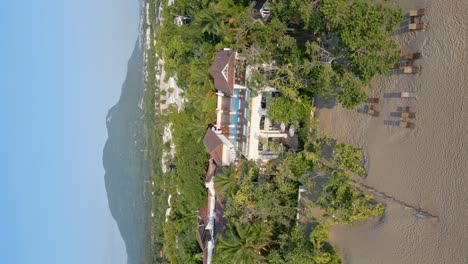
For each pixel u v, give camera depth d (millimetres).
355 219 25812
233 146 36844
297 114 29203
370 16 21047
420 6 22266
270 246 30922
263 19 32875
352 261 26344
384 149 24422
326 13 21906
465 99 19719
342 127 27922
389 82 24266
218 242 33625
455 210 19938
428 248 21219
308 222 29078
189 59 52844
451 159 20250
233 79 34062
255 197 29219
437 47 21250
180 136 53062
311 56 26188
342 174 25156
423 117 21938
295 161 28188
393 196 23688
